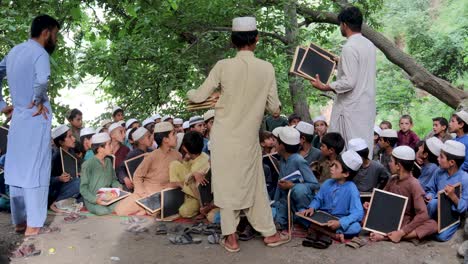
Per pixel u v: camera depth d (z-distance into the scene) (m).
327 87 5.27
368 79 5.29
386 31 21.92
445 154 4.94
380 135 6.62
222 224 4.49
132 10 7.45
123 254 4.53
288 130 5.27
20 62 4.68
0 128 5.96
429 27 21.19
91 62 9.96
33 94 4.71
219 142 4.46
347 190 4.87
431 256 4.45
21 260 4.43
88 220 5.53
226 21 9.96
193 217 5.59
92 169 5.88
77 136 7.71
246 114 4.43
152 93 10.77
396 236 4.70
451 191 4.71
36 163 4.77
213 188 4.53
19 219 5.00
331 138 5.12
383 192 4.87
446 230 4.75
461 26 19.75
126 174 6.41
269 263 4.31
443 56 19.05
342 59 5.28
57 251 4.61
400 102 17.92
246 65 4.41
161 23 9.82
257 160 4.57
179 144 6.73
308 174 5.18
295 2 10.57
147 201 5.57
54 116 10.12
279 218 5.19
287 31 10.97
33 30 4.75
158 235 5.04
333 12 12.24
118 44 10.07
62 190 5.98
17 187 4.87
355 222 4.75
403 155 4.86
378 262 4.33
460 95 10.27
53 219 5.55
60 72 9.18
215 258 4.43
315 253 4.52
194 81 9.84
